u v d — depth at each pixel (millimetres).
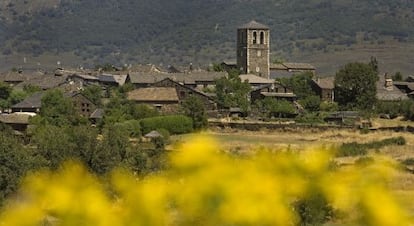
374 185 9945
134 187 9914
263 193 9586
